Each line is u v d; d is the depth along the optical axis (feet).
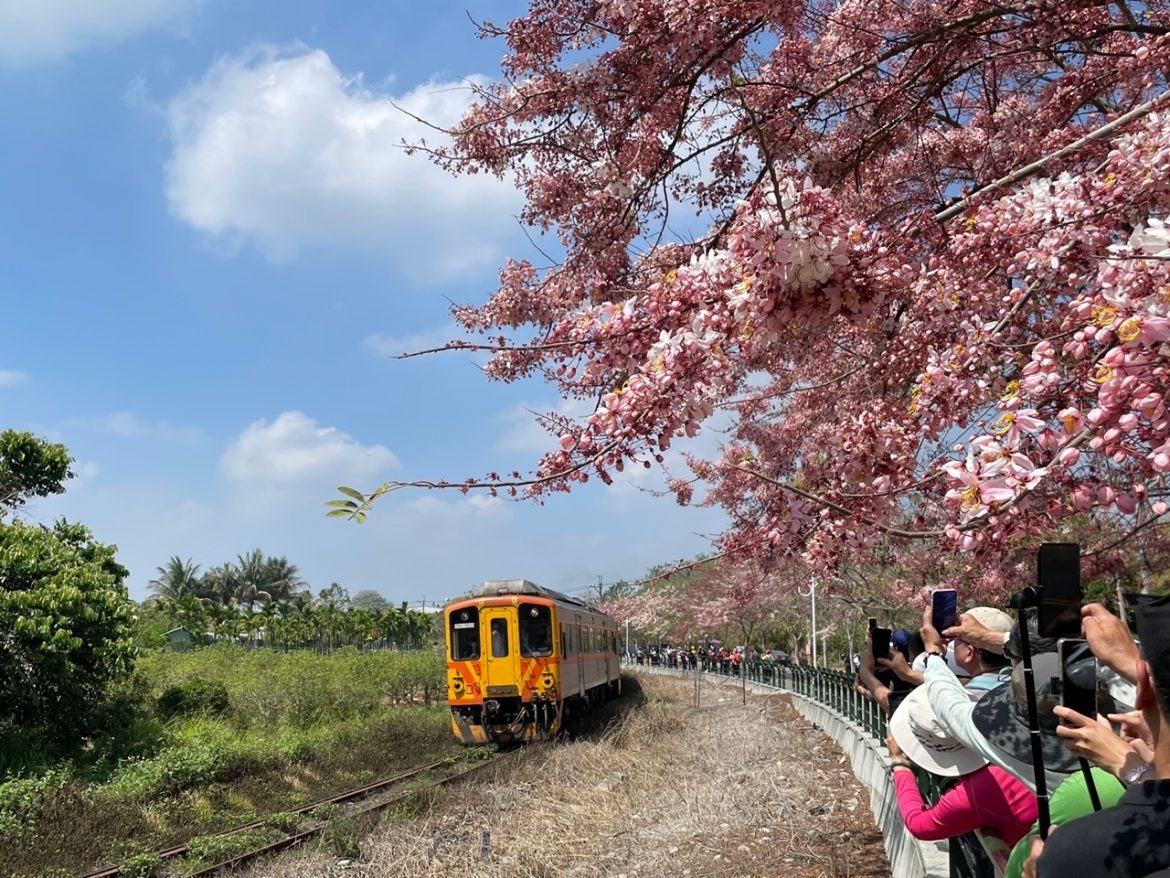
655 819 36.88
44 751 54.49
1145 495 11.39
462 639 67.82
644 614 97.09
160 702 71.10
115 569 73.26
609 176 22.50
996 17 24.25
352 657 105.09
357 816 40.27
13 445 70.54
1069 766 10.44
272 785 51.44
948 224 17.49
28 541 64.13
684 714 85.81
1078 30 23.82
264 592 301.84
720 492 34.53
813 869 27.25
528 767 52.06
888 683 19.34
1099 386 11.67
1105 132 15.69
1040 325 16.75
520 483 13.10
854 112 26.37
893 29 25.27
